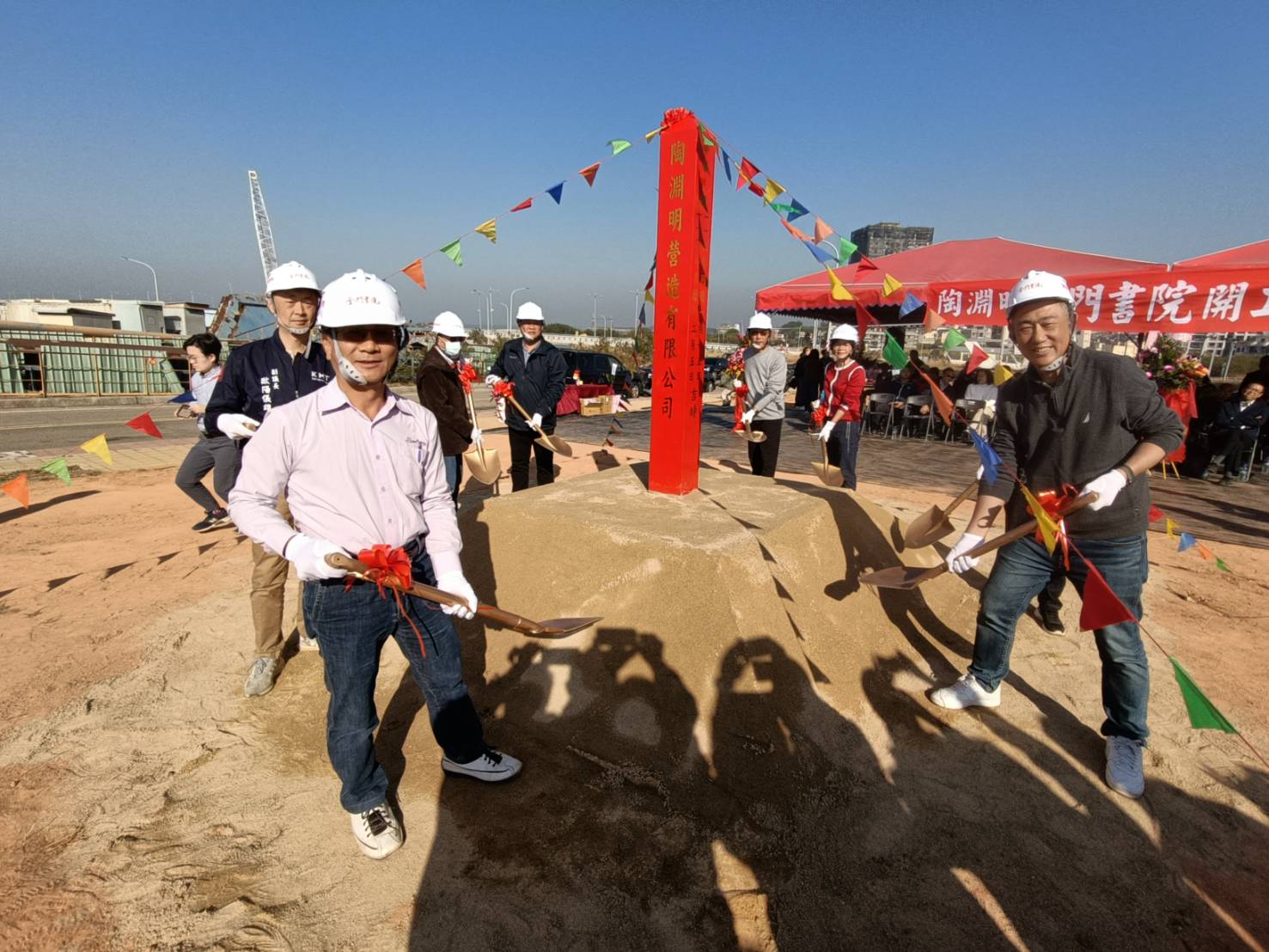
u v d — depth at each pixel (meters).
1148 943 1.86
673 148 3.66
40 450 9.59
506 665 2.93
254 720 2.84
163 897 1.95
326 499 1.93
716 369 23.77
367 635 1.97
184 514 6.18
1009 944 1.84
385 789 2.14
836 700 2.81
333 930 1.85
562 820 2.24
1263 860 2.17
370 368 1.84
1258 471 8.73
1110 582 2.47
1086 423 2.40
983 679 2.89
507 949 1.79
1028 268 9.09
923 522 2.87
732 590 2.81
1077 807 2.38
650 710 2.61
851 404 5.48
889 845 2.17
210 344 5.32
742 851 2.12
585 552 3.20
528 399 5.58
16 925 1.84
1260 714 2.99
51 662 3.31
